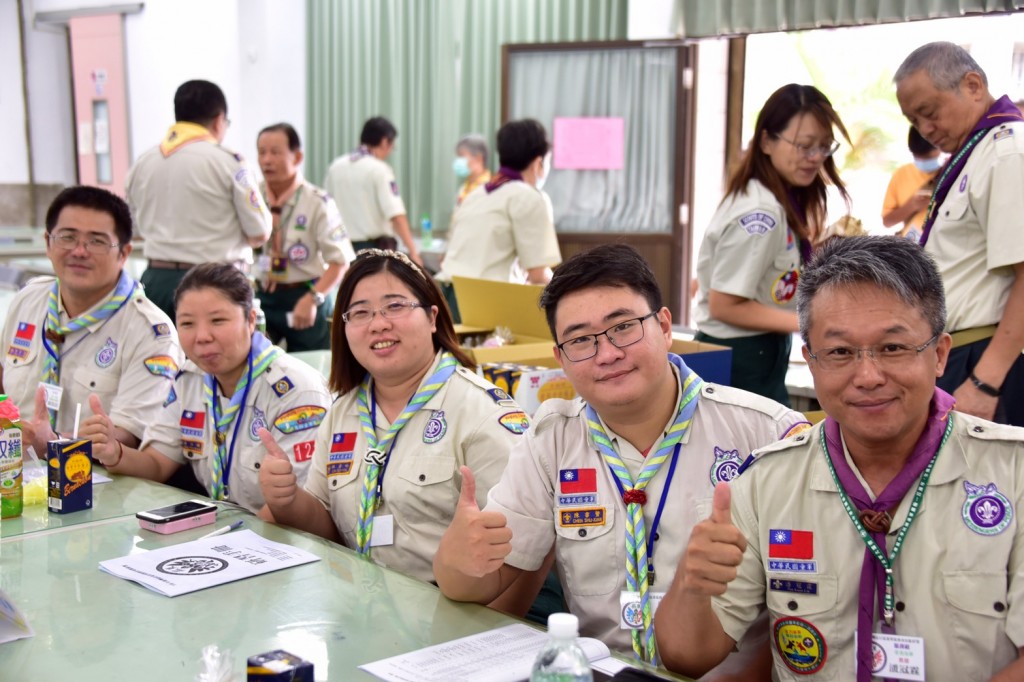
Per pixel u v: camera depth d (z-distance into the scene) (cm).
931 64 247
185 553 179
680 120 554
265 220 434
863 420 130
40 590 161
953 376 251
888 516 134
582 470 167
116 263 271
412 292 202
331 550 183
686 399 165
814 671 139
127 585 163
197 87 423
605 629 164
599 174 577
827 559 139
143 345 271
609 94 568
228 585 164
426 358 206
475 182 634
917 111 253
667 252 569
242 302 235
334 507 211
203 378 248
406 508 200
